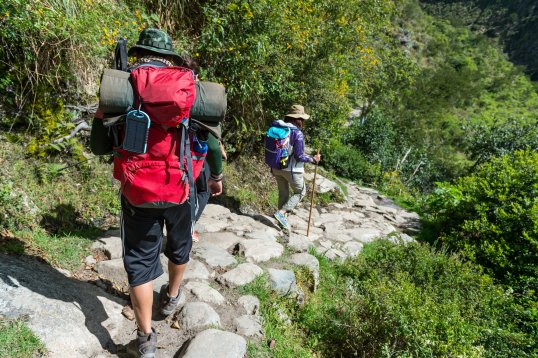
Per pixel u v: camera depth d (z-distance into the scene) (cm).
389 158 1789
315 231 584
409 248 532
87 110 435
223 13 523
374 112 1895
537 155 737
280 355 279
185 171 199
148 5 538
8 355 194
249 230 463
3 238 294
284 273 377
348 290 429
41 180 364
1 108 379
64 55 414
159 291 290
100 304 260
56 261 298
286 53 653
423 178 2069
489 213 676
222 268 356
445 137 3791
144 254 211
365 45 1003
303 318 360
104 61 467
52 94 413
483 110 6706
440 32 9131
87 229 362
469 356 319
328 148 1134
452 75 5944
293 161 506
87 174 400
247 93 552
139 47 210
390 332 334
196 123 204
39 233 321
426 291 427
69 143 398
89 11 421
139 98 184
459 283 470
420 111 3528
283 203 538
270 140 502
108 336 240
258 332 288
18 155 365
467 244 641
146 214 204
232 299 316
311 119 888
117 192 412
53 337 213
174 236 227
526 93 8088
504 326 428
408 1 8169
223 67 537
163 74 190
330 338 354
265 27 537
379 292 373
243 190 599
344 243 571
